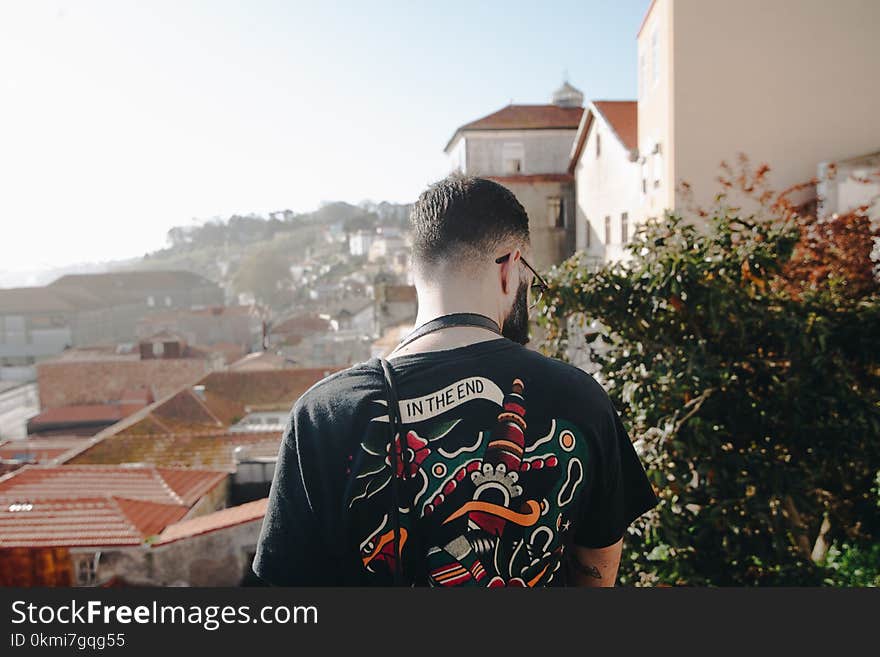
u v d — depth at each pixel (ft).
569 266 13.94
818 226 21.53
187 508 47.55
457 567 3.54
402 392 3.71
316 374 118.11
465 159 100.53
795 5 39.42
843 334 13.26
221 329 273.75
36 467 52.60
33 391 225.76
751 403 12.87
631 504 4.21
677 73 39.52
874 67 39.45
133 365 177.17
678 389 12.16
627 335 13.50
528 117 103.24
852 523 15.61
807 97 39.42
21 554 37.35
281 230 442.50
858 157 35.73
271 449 73.56
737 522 11.88
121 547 37.91
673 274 12.47
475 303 4.04
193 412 93.66
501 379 3.76
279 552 3.69
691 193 38.55
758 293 13.56
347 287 372.99
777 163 39.27
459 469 3.59
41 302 267.59
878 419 12.23
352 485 3.59
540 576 3.66
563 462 3.70
